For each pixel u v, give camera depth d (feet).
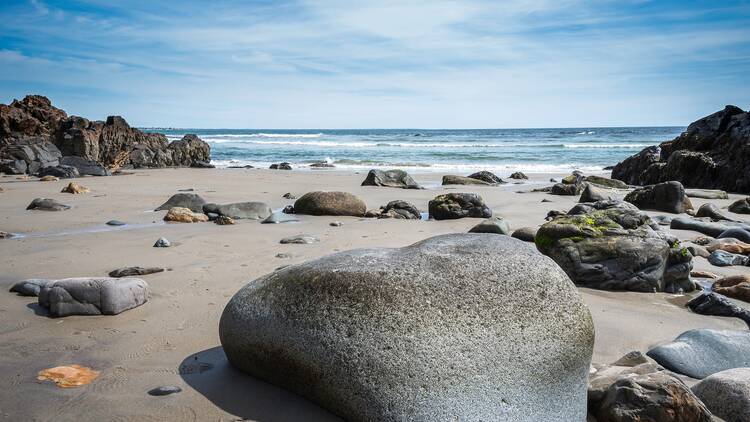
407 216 35.81
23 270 20.25
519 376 9.64
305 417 9.97
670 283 19.81
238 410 10.22
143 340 13.58
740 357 13.19
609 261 19.89
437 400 9.26
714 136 70.23
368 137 240.94
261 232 28.89
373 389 9.50
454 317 9.79
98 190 50.44
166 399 10.62
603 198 44.32
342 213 36.17
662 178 70.18
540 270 10.77
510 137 232.32
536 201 45.34
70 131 87.66
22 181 60.80
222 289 17.85
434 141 189.78
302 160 109.19
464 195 36.58
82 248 24.27
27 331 14.07
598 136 237.86
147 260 21.93
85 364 12.23
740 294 18.47
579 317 10.57
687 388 10.17
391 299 9.98
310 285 10.76
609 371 11.73
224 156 122.01
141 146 96.07
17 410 10.21
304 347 10.27
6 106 84.48
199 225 31.32
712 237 29.27
